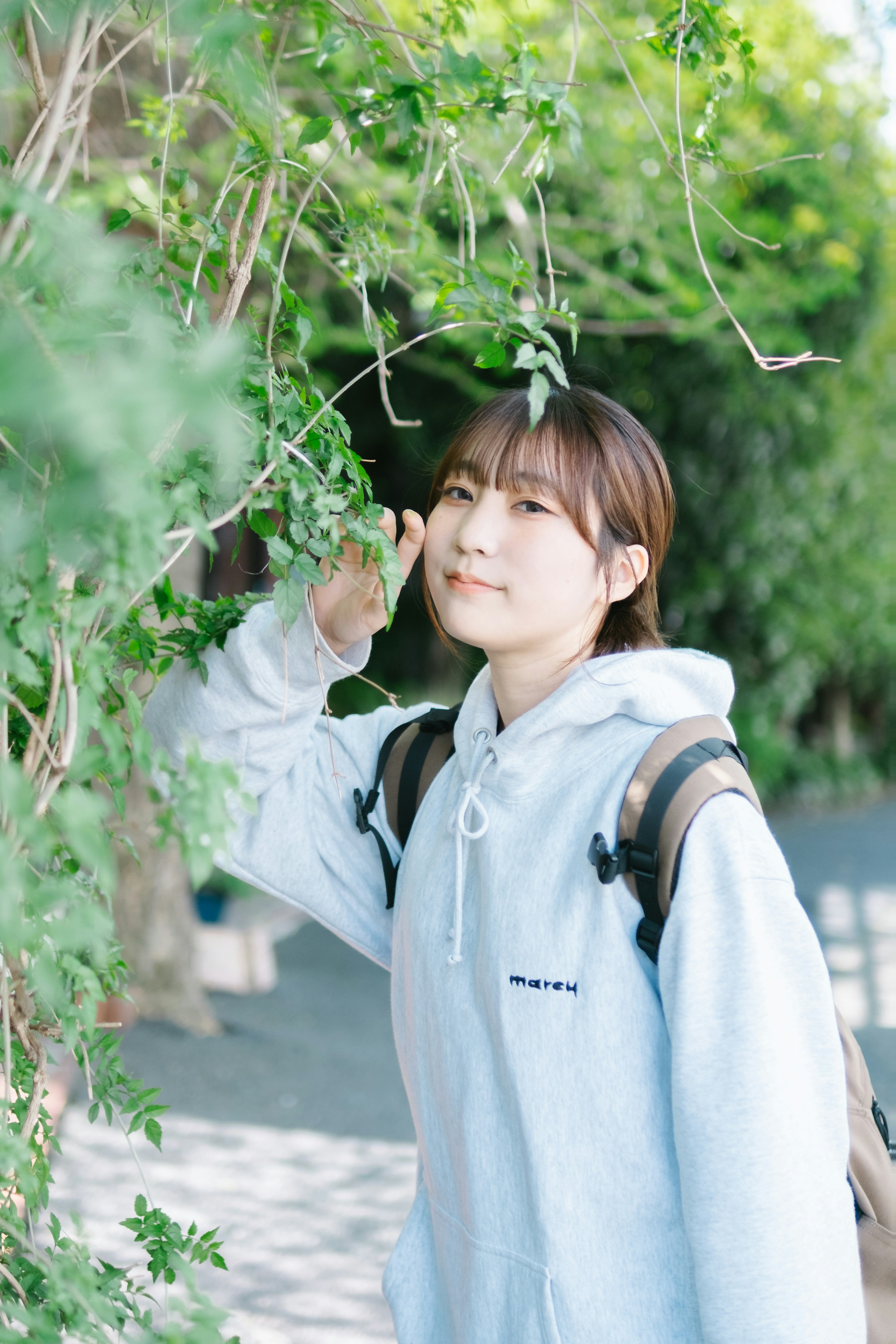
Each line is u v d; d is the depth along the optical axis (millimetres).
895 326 10797
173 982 4414
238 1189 3043
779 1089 850
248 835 1166
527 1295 969
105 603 643
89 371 589
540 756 1019
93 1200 2893
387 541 917
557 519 992
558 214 4523
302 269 4121
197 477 791
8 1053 785
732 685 1084
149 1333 772
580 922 952
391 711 1327
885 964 5848
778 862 920
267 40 999
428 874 1112
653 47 1210
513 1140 992
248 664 1051
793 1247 834
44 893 641
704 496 10148
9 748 808
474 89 961
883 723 16969
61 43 800
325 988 5082
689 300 4414
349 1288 2572
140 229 2197
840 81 5844
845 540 12391
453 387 8453
